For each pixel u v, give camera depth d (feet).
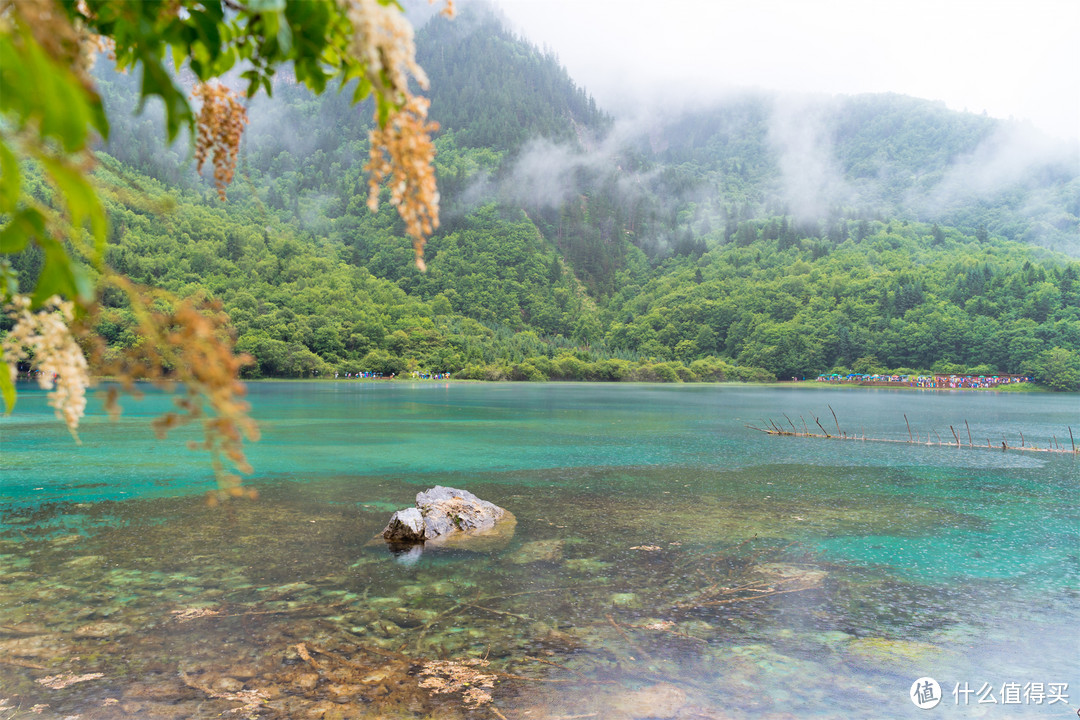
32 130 3.68
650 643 37.06
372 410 218.79
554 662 34.58
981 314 638.94
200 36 6.22
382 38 5.72
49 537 55.98
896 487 86.22
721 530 61.82
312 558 50.62
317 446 120.16
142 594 42.63
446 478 88.22
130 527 59.26
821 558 53.36
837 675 33.86
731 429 165.48
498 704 30.42
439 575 47.21
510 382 578.25
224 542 54.75
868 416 227.61
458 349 626.64
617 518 65.82
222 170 7.35
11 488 76.89
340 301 637.30
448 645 36.17
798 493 80.84
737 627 39.42
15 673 32.24
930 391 507.30
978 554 54.95
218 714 29.07
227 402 5.39
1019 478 94.43
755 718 29.91
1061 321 583.17
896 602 43.75
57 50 3.69
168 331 5.50
